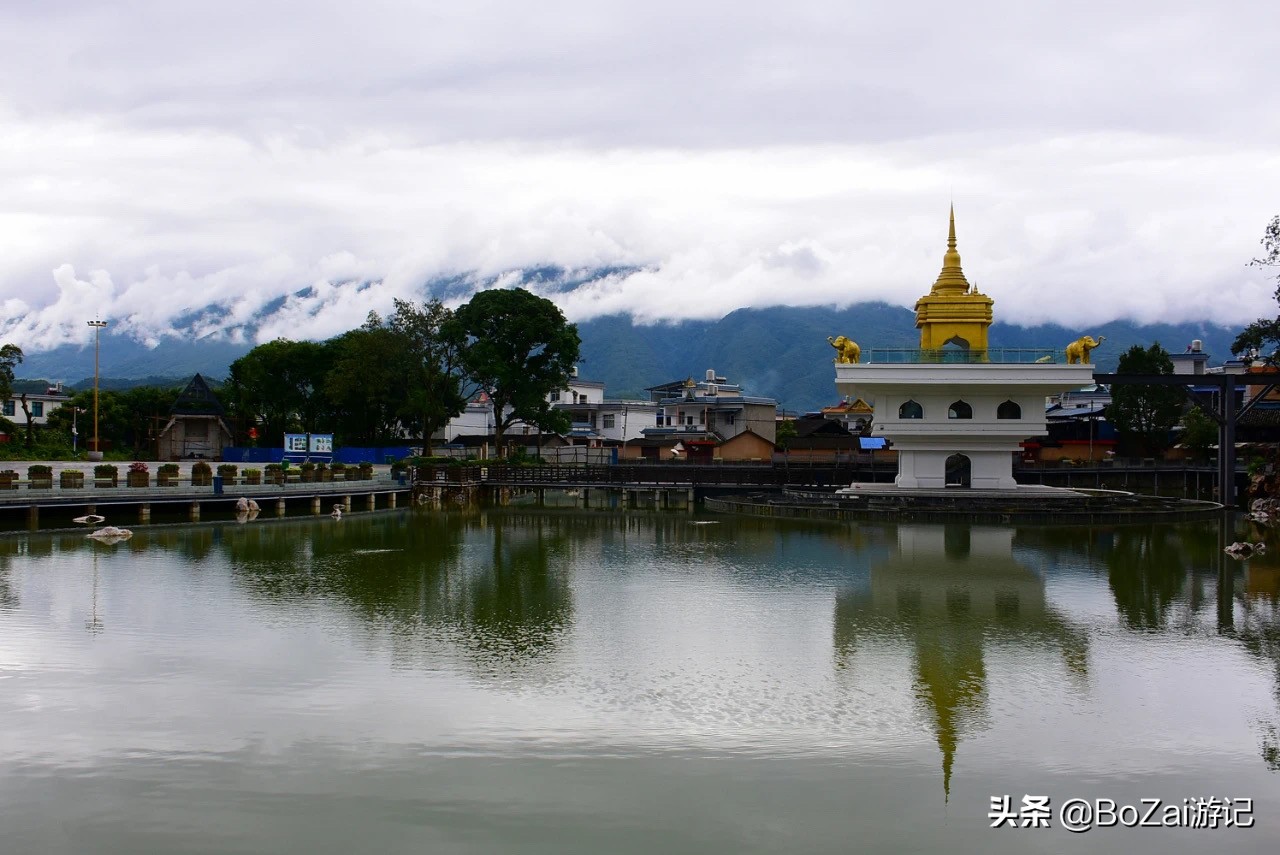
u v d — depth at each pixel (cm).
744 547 4622
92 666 2298
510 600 3177
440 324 8944
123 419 9944
